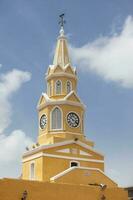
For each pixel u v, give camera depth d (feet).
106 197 166.09
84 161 197.36
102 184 176.55
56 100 204.64
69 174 180.65
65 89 209.87
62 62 215.31
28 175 195.42
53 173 187.62
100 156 203.00
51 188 153.07
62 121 201.26
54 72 212.02
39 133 207.31
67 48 221.25
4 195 142.10
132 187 195.52
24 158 201.57
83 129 207.21
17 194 144.66
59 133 199.31
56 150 192.03
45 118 205.16
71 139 198.59
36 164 191.11
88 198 161.38
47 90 214.28
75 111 205.98
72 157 194.70
